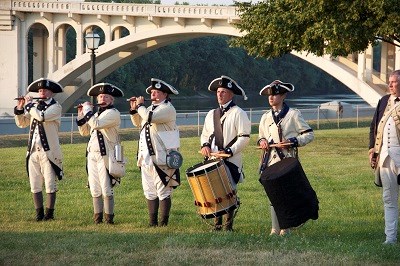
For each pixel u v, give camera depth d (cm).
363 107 5072
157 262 882
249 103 9975
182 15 5162
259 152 2458
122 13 5403
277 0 2902
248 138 1139
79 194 1557
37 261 894
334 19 2645
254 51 2977
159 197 1209
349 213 1347
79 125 1241
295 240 1000
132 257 910
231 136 1142
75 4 5550
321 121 4353
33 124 1262
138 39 5450
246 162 2161
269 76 12350
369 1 2591
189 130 3603
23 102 1275
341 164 2128
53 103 1254
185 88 11256
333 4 2672
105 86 1234
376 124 1032
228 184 1093
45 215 1280
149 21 5397
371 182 1747
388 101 1027
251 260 886
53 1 5662
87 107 1234
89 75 5997
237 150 1127
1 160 2131
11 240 1024
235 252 928
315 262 877
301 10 2769
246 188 1648
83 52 5784
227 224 1146
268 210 1377
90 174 1247
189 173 1090
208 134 1164
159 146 1196
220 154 1127
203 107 8762
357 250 937
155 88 1195
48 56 5834
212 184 1082
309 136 1102
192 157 2255
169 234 1080
